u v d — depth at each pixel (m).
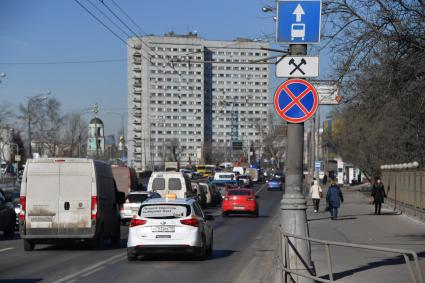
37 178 19.16
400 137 35.91
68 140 82.50
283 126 69.62
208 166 102.94
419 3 14.72
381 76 15.06
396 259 15.14
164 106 72.75
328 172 96.62
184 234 15.98
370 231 25.03
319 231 25.31
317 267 13.91
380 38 14.75
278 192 79.06
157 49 55.88
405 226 27.50
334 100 15.77
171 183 35.88
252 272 14.35
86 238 18.97
